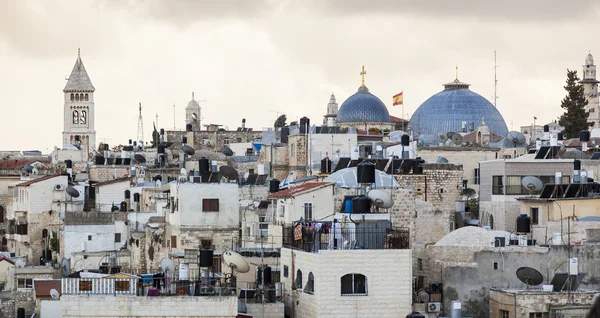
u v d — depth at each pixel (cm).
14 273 15212
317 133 19788
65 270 15338
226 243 13638
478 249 11219
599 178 16000
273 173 19975
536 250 11231
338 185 13538
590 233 12244
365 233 10806
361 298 10419
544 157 16725
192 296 9906
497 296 10806
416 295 11050
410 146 19162
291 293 10969
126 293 10006
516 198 14475
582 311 10556
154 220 15112
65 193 19312
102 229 16450
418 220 14250
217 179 14825
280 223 13100
